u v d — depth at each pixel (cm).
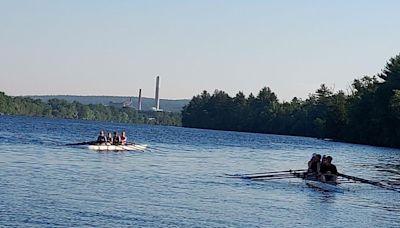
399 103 14400
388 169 7344
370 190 4772
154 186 4350
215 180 4953
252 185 4716
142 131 19012
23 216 2967
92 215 3105
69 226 2834
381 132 15450
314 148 12456
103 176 4838
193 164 6612
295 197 4184
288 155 9612
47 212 3100
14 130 13288
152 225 2970
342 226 3247
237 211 3478
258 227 3081
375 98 15862
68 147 8050
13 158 6038
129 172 5278
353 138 16600
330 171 5031
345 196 4375
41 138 10519
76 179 4519
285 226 3153
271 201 3934
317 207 3806
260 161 7894
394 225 3366
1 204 3216
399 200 4316
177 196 3903
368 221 3438
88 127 19612
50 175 4678
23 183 4081
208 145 11662
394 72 15925
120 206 3400
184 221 3106
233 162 7369
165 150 9000
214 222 3130
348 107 17675
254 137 18825
